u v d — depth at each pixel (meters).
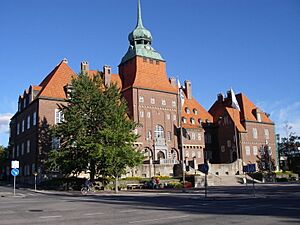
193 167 67.31
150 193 39.19
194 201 26.97
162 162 69.62
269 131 90.75
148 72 77.69
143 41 80.06
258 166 85.56
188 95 90.88
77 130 46.06
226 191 39.78
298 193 34.28
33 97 64.31
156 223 14.38
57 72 65.88
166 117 76.75
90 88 48.28
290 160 101.31
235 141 84.38
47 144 59.28
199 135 82.12
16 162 37.03
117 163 42.28
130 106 73.19
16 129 74.38
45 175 56.50
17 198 31.80
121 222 14.79
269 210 19.20
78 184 47.53
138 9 82.06
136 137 46.03
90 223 14.53
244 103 90.81
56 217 16.78
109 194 38.00
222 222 14.45
